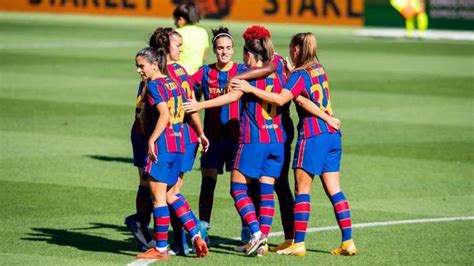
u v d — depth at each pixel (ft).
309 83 96.58
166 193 96.48
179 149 95.30
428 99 219.41
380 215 118.21
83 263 94.68
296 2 434.30
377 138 171.73
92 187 131.13
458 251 101.30
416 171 145.28
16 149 156.15
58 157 150.61
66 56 292.81
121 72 258.78
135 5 456.04
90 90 224.12
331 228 111.65
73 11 467.52
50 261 95.30
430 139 171.53
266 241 97.50
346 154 157.17
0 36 352.08
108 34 369.09
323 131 97.04
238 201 97.35
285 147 99.35
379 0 426.51
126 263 94.94
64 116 188.44
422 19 409.49
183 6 142.51
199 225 97.96
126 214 116.98
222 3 438.81
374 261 96.89
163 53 95.61
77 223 112.06
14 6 477.77
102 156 152.46
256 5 437.99
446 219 116.47
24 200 123.13
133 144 100.99
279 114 98.17
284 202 101.55
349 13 429.38
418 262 96.58
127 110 197.06
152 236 105.50
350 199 126.72
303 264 95.40
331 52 322.14
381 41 366.43
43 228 109.40
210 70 104.22
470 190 133.49
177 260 96.43
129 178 137.28
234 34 369.30
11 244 102.12
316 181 138.10
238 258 97.60
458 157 156.04
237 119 103.86
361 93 227.40
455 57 310.45
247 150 97.25
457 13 410.93
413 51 328.70
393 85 241.55
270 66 97.81
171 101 94.58
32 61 278.67
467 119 193.57
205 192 104.68
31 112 192.13
